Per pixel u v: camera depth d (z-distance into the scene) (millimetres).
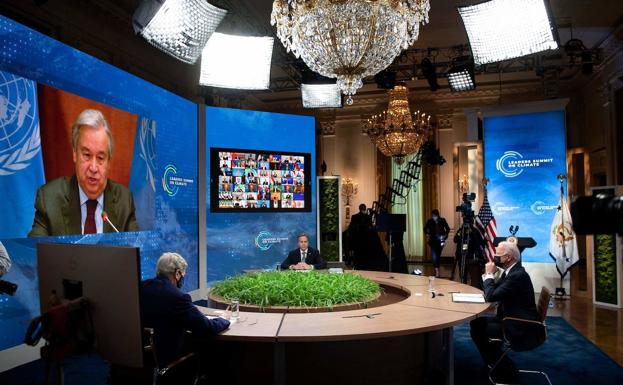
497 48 4031
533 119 7922
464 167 12422
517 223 7996
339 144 13461
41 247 1974
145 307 2498
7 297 3982
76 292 1889
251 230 7605
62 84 4648
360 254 8758
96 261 1816
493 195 8234
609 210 1243
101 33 6758
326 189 8320
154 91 6129
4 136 3951
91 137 4949
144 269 5867
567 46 8016
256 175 7637
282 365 2703
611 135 9008
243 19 7406
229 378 3055
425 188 12734
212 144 7328
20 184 4113
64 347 1832
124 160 5488
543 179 7812
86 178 4879
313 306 3451
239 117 7582
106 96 5262
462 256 7785
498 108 8211
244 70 5082
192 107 7051
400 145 9992
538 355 4453
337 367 2984
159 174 6215
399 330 2773
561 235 7551
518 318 3504
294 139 8102
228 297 3760
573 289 7840
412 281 4680
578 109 11312
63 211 4574
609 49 8609
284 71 9602
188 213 6891
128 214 5547
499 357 3691
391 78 8594
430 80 8469
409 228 13094
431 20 7531
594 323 5789
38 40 4363
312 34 3693
